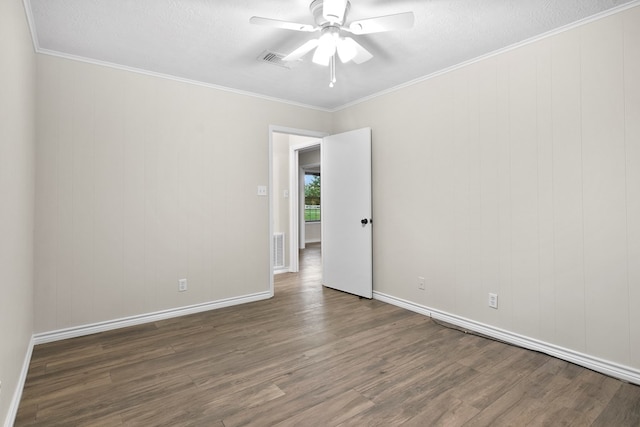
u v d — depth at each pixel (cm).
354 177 409
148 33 252
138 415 181
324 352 258
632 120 214
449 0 212
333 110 455
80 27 243
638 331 213
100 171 299
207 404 191
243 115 383
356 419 178
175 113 338
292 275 535
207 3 215
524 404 191
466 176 304
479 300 297
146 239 323
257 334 293
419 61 303
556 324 249
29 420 177
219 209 367
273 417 180
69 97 285
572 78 239
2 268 155
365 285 400
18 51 190
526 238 265
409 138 354
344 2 201
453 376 221
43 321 275
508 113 274
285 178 567
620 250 220
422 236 344
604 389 206
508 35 255
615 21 220
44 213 274
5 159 159
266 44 271
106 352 258
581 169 236
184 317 338
